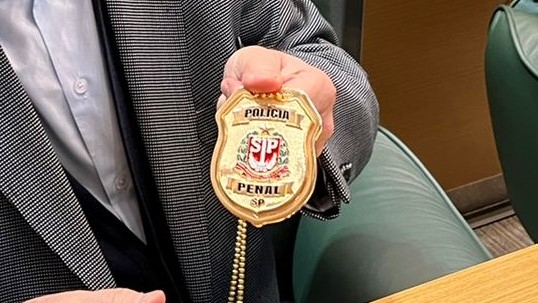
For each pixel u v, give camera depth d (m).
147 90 0.66
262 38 0.78
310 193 0.51
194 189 0.69
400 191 0.98
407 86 1.50
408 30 1.42
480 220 1.69
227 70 0.57
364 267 0.88
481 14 1.47
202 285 0.73
